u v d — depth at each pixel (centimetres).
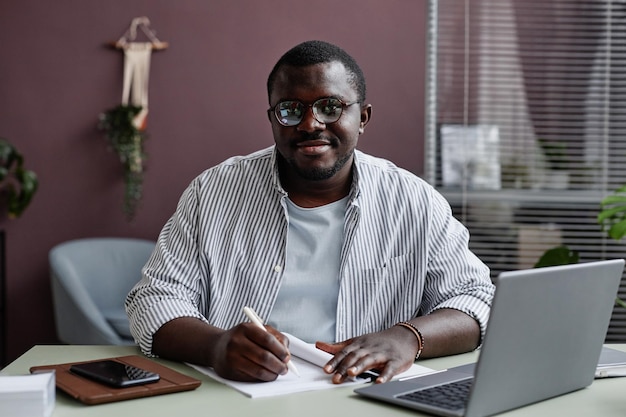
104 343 338
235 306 181
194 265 179
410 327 158
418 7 392
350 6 395
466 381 138
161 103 398
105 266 377
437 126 388
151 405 128
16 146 396
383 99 396
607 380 148
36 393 118
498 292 115
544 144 380
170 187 400
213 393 135
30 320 399
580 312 133
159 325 160
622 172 378
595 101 378
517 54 380
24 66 395
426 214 187
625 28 374
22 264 398
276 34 398
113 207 399
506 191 381
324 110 167
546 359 129
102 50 396
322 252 180
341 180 181
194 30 396
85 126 397
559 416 125
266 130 401
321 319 179
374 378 144
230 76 398
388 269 184
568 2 376
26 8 394
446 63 386
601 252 379
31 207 398
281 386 137
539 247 380
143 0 396
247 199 183
